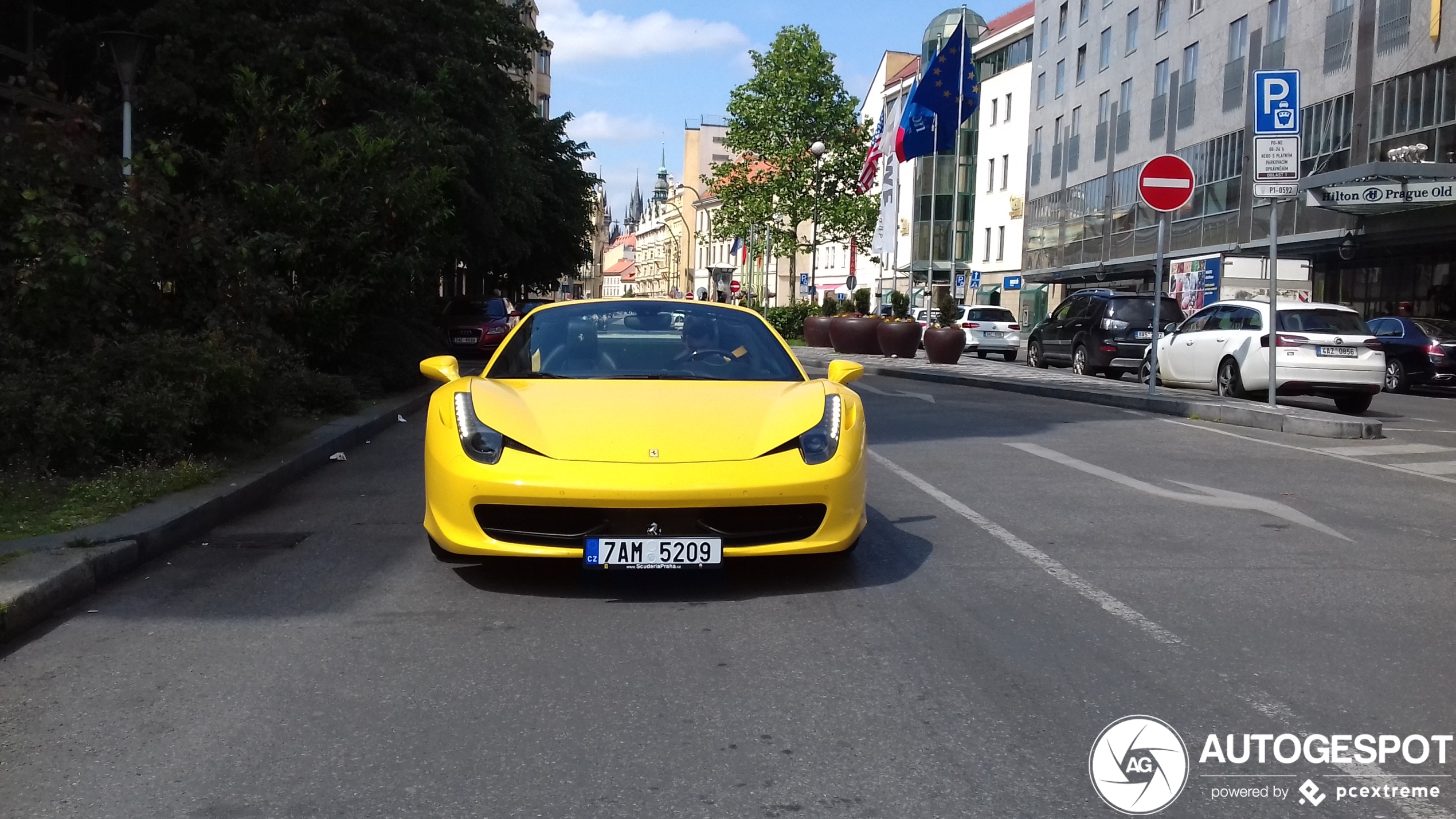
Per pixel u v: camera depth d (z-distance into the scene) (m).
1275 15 35.12
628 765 3.53
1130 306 23.56
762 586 5.68
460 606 5.34
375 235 12.98
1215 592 5.61
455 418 5.66
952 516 7.51
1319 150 32.66
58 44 18.58
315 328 12.69
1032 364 27.64
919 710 3.99
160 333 9.29
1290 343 16.19
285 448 9.80
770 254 51.75
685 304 7.12
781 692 4.17
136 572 6.03
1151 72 43.66
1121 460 10.34
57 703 4.10
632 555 5.19
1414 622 5.12
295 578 5.89
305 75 17.23
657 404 5.74
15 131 10.26
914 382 21.70
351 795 3.33
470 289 52.12
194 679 4.34
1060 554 6.41
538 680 4.30
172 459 8.36
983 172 62.88
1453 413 17.41
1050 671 4.41
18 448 7.70
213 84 17.33
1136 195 44.84
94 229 9.06
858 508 5.60
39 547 5.87
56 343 8.83
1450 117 27.19
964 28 31.03
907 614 5.19
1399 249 30.22
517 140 30.91
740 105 49.72
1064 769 3.51
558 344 6.64
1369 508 8.08
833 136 49.69
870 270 74.88
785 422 5.61
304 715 3.96
